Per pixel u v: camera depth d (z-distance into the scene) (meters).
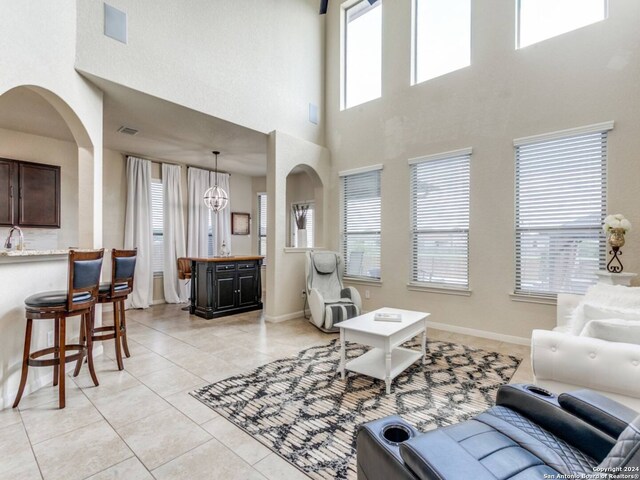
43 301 2.28
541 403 1.36
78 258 2.39
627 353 1.63
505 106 3.93
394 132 4.91
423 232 4.63
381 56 5.13
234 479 1.64
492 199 4.01
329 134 5.78
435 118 4.50
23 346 2.49
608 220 3.01
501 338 3.93
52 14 2.76
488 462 1.08
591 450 1.16
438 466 0.93
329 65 5.82
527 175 3.79
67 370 2.96
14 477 1.65
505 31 3.94
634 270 3.16
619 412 1.18
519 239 3.85
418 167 4.69
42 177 4.68
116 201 5.68
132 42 3.44
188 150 5.69
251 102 4.63
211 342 3.83
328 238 5.73
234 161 6.46
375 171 5.18
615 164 3.27
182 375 2.89
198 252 6.69
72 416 2.21
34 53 2.58
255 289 5.63
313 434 2.02
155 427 2.09
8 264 2.35
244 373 2.93
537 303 3.70
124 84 3.36
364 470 1.25
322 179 5.61
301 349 3.59
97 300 2.87
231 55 4.39
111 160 5.64
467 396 2.51
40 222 4.64
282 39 5.12
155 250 6.22
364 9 5.52
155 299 6.19
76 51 3.04
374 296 5.12
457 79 4.31
